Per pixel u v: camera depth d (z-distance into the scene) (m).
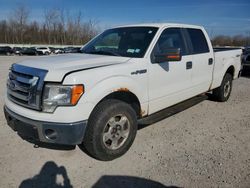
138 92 3.74
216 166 3.39
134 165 3.41
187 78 4.79
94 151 3.33
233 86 9.01
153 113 4.24
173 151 3.80
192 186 2.97
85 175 3.18
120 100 3.64
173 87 4.46
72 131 3.02
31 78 3.15
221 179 3.10
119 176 3.16
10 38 69.75
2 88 7.84
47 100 3.00
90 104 3.11
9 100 3.60
